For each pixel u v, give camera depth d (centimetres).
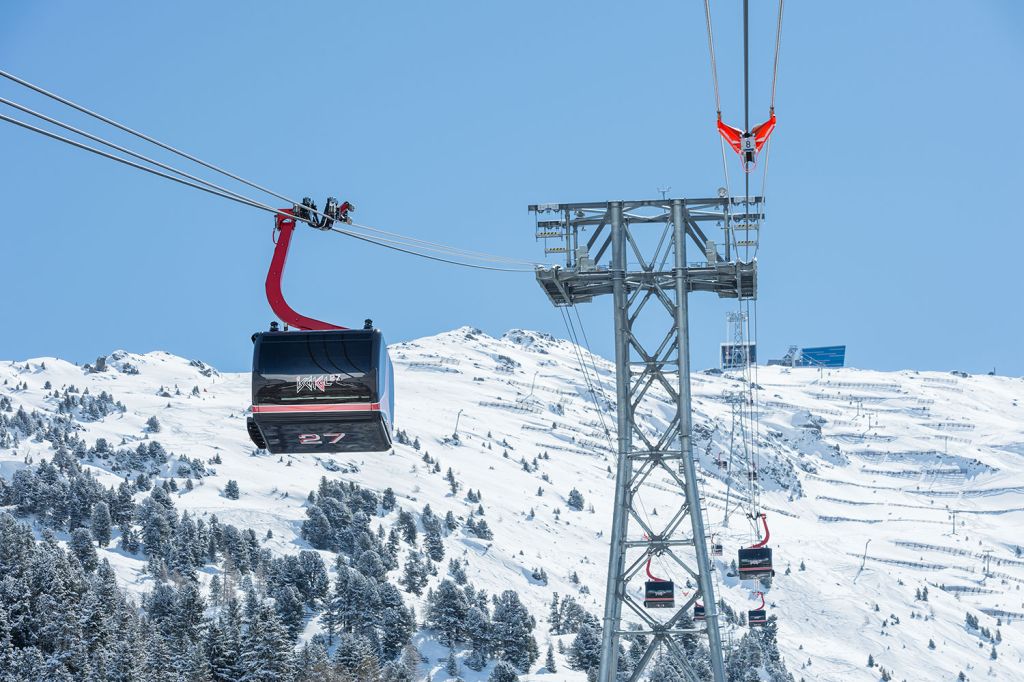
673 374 7919
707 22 4088
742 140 5031
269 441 4406
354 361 4294
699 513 7656
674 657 7569
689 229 7969
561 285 8000
